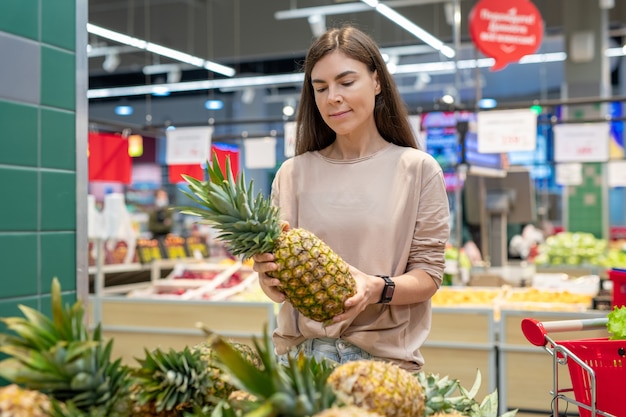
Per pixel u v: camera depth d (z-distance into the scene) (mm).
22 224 2055
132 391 1557
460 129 7918
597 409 2141
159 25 15383
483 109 8484
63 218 2201
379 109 2393
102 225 7410
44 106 2139
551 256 10758
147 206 17359
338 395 1376
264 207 1936
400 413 1465
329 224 2287
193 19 15406
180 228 16750
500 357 5242
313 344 2293
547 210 18719
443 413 1611
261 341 5875
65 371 1365
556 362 2145
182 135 10523
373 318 2256
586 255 10555
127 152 9219
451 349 5355
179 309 6180
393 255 2256
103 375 1427
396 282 2137
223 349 1270
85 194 2279
